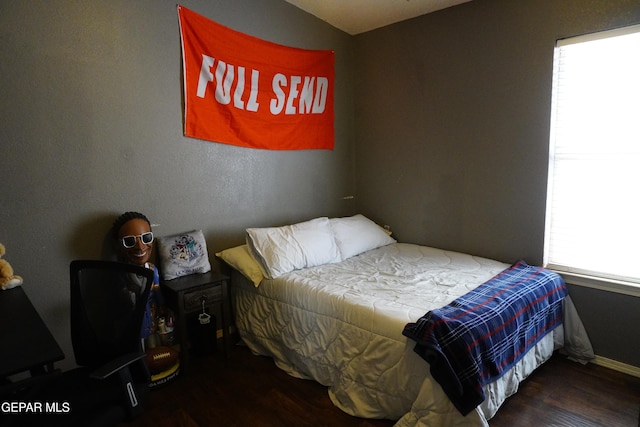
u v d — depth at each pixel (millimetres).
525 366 2068
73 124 2041
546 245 2654
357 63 3605
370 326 1876
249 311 2613
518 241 2748
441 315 1716
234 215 2812
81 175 2092
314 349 2160
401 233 3471
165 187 2432
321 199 3461
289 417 1931
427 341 1594
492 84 2752
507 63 2664
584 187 2475
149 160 2346
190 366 2424
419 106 3189
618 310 2326
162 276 2385
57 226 2035
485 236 2920
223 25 2590
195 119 2506
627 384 2180
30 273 1968
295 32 3059
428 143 3168
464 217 3021
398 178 3416
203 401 2061
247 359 2521
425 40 3090
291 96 3072
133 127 2260
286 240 2652
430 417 1604
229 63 2633
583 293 2453
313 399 2076
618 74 2289
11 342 1273
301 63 3105
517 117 2658
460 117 2947
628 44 2236
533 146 2607
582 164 2471
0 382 1329
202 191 2615
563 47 2480
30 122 1906
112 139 2186
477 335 1686
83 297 1589
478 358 1656
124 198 2262
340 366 2004
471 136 2906
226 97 2650
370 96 3541
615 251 2377
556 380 2229
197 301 2309
